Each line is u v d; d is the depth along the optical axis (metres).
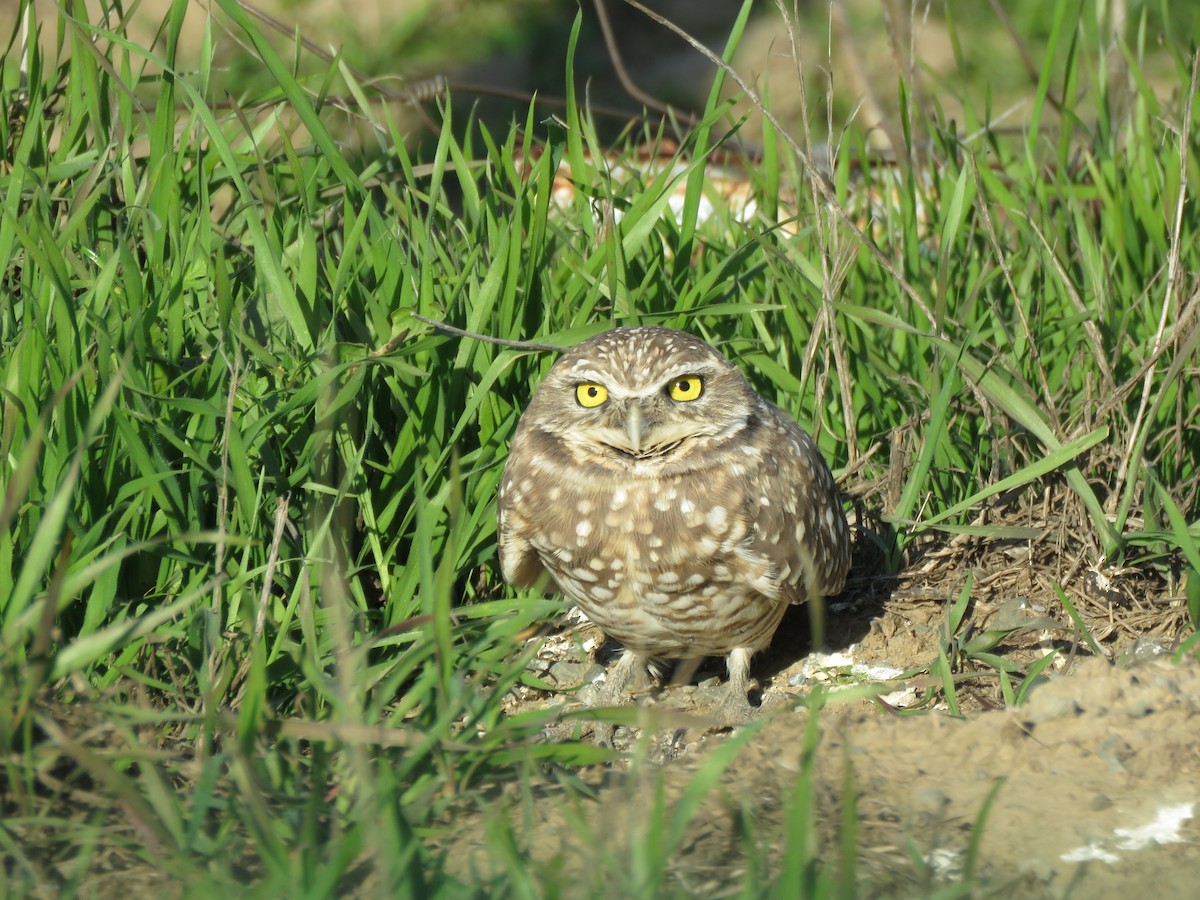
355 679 5.81
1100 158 10.51
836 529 7.40
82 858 4.77
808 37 17.34
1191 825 5.40
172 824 4.88
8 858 5.07
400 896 4.49
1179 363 7.36
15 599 4.92
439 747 5.38
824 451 8.80
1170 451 8.34
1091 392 8.19
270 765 5.45
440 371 7.63
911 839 5.27
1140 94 10.51
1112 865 5.13
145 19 14.28
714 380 6.90
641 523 6.81
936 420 7.75
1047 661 6.69
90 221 8.20
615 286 7.82
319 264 8.29
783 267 8.97
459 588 7.82
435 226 9.14
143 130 10.02
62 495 4.90
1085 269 9.40
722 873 5.01
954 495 8.45
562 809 5.00
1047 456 7.48
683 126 13.66
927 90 15.64
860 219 10.65
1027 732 6.05
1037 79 10.77
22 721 5.14
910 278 9.44
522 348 7.38
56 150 8.79
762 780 5.73
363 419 7.60
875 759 5.95
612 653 7.87
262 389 7.33
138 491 6.44
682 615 7.03
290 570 6.89
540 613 6.44
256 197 8.80
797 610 8.02
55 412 6.37
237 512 6.50
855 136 11.05
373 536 7.20
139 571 6.71
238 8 7.65
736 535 6.78
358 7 18.11
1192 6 14.44
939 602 7.87
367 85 9.82
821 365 8.91
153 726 5.89
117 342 6.86
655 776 5.84
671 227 9.57
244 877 4.96
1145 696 6.19
